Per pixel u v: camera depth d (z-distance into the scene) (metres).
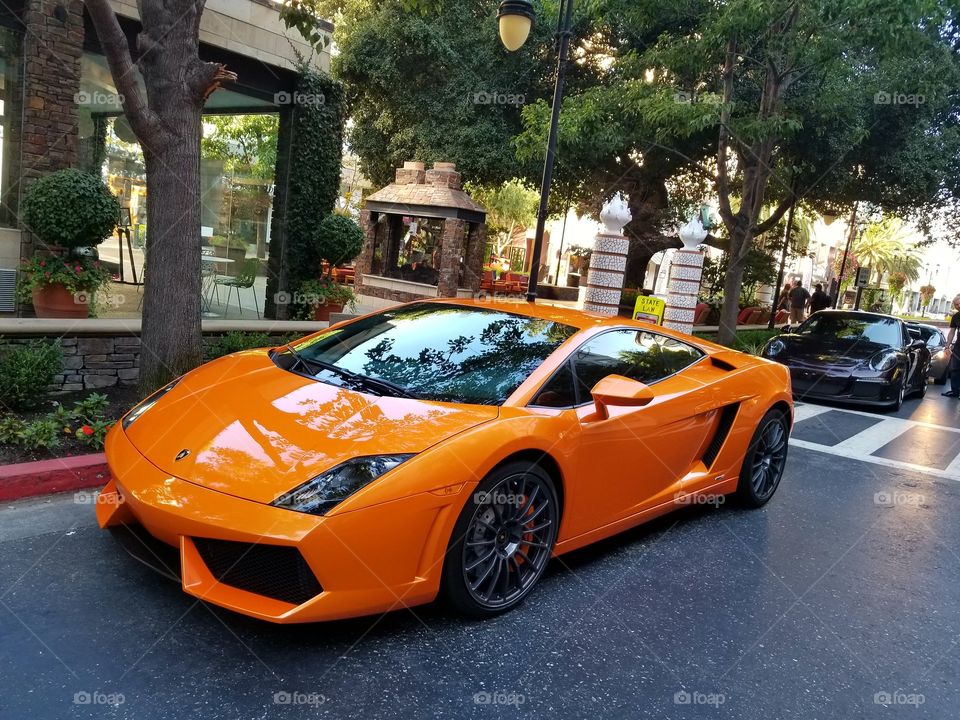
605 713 2.45
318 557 2.38
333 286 9.48
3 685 2.23
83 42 7.22
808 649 3.08
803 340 10.70
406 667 2.56
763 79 12.84
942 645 3.26
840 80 12.79
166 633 2.60
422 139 17.69
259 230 10.15
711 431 4.27
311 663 2.51
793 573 3.88
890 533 4.76
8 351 5.45
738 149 13.16
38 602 2.71
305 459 2.59
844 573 3.97
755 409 4.53
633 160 17.95
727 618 3.27
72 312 6.38
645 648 2.92
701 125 11.00
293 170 9.21
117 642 2.52
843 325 11.22
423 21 16.47
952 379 12.66
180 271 4.84
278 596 2.48
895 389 9.78
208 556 2.51
